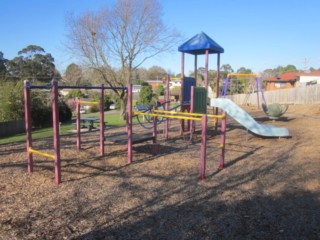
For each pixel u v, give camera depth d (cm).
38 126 1612
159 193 457
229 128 1244
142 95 3078
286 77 5100
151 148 798
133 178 532
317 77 4756
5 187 477
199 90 962
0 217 369
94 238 321
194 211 390
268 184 504
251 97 3594
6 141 948
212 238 321
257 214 382
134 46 2052
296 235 329
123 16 2003
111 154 716
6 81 1608
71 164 620
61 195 444
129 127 633
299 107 2236
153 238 320
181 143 890
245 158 698
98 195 445
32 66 4850
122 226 348
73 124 1633
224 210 394
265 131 977
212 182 514
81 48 2014
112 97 3012
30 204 410
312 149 791
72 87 543
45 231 336
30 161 557
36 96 1600
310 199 434
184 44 1062
